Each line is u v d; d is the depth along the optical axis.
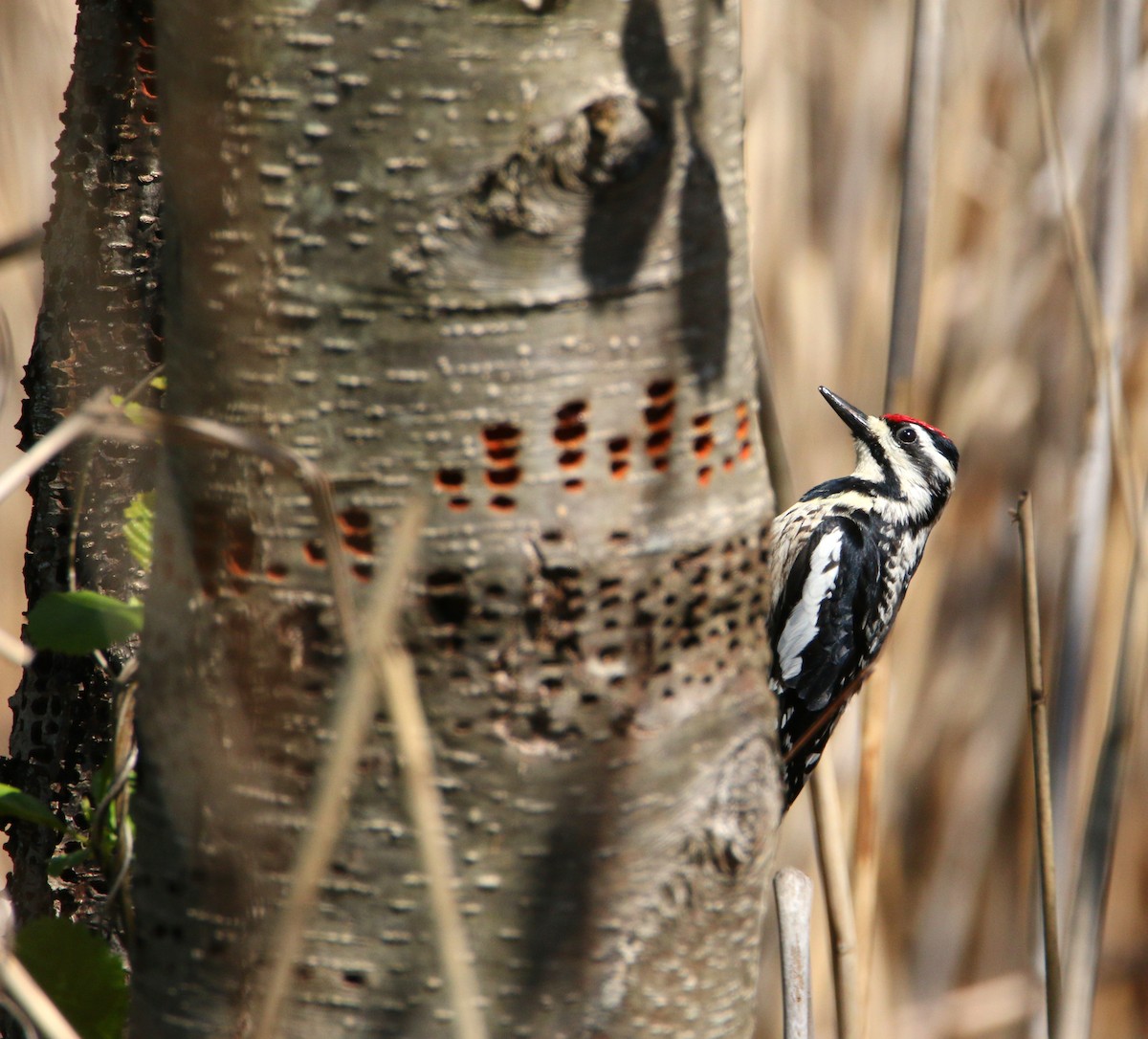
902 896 9.03
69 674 8.74
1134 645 8.77
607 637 6.44
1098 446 8.86
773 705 7.16
